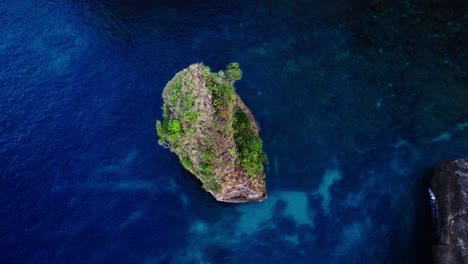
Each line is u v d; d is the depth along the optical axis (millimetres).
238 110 56969
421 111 62344
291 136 60562
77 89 65562
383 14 71125
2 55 69000
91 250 53656
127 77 66438
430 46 67750
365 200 56312
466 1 69938
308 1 73438
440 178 54625
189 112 49188
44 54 69250
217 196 54969
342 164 58625
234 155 52281
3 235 54188
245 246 53969
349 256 52906
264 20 71875
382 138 60406
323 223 55094
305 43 69188
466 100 63031
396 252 53062
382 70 66000
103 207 56406
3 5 74688
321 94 64000
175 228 55219
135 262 52969
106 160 59562
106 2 75125
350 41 69062
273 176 57844
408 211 55531
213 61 67750
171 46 69625
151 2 74812
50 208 56188
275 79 65500
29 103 64375
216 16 72688
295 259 52906
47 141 61094
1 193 56938
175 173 58469
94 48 69688
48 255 53188
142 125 62094
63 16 73688
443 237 51375
